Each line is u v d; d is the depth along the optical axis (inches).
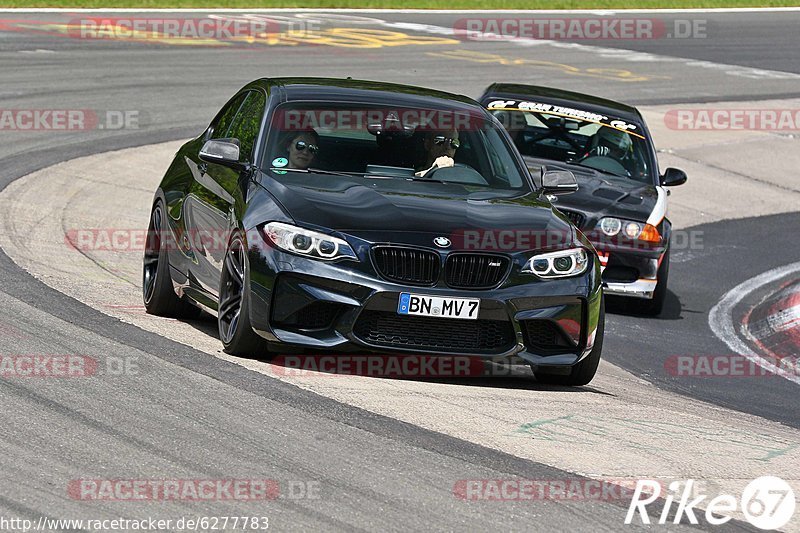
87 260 1433.3
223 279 1003.3
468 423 850.1
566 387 1055.6
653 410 999.6
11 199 1755.7
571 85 3494.1
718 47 4606.3
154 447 736.3
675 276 1905.8
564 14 5137.8
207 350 999.0
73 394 831.1
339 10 4709.6
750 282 1894.7
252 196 999.0
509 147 1138.7
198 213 1093.1
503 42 4234.7
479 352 949.8
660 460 811.4
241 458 727.7
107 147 2237.9
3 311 1070.4
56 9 3983.8
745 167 2856.8
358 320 930.7
